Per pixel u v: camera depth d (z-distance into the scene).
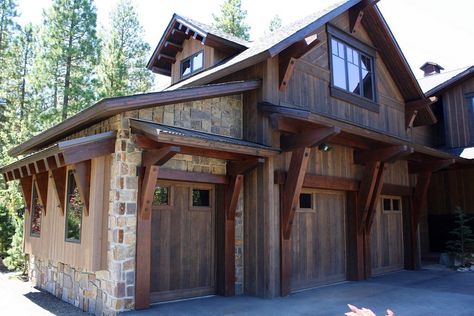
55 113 14.42
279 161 7.00
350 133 6.91
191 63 10.23
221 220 6.80
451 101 13.14
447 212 12.69
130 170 5.57
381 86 10.12
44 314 5.92
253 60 6.73
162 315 5.29
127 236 5.46
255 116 7.07
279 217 6.86
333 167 8.08
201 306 5.86
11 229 11.70
